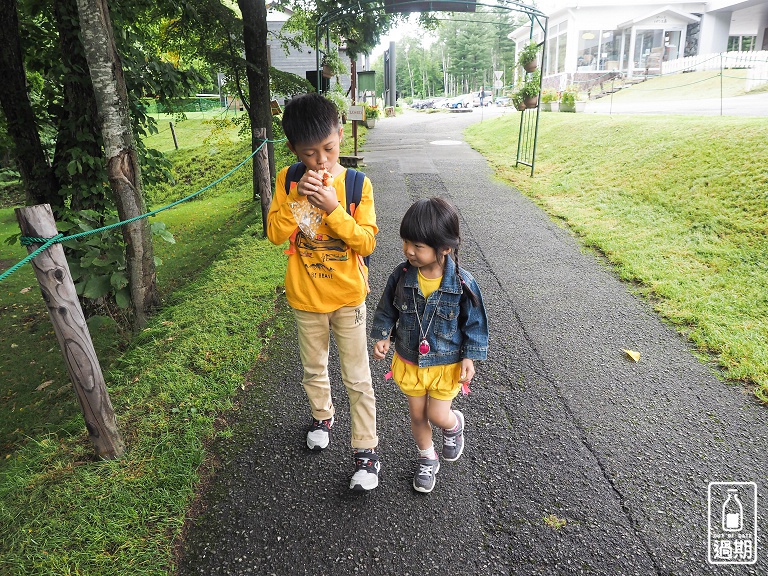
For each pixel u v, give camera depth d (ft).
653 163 21.91
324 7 30.68
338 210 6.21
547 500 7.34
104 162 18.13
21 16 19.65
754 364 9.98
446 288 6.53
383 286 15.17
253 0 25.80
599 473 7.80
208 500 7.50
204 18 25.58
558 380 10.14
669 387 9.77
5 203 49.93
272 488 7.70
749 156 18.66
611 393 9.68
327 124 6.07
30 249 7.02
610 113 39.42
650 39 77.05
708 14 75.66
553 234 18.34
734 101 42.98
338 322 7.37
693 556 6.42
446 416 7.11
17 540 6.79
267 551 6.66
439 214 6.11
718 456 8.05
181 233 30.40
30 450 8.98
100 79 12.67
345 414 9.39
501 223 19.79
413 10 27.84
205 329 12.58
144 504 7.29
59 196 19.65
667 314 12.27
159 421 9.09
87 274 14.07
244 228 25.71
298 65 74.18
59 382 15.66
